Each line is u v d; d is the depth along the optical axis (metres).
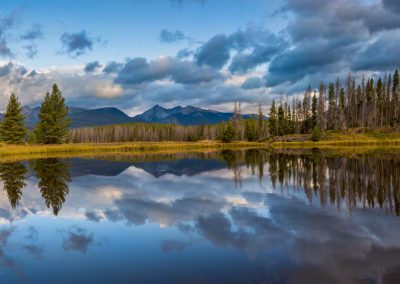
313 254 11.96
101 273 10.83
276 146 99.81
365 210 18.59
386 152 62.50
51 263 11.77
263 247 12.86
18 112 84.69
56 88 91.25
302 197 22.73
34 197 24.20
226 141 118.69
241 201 21.89
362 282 9.67
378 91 125.25
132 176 36.06
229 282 9.86
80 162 52.22
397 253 11.94
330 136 107.44
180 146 104.88
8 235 15.23
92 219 17.88
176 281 10.08
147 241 13.97
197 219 17.39
